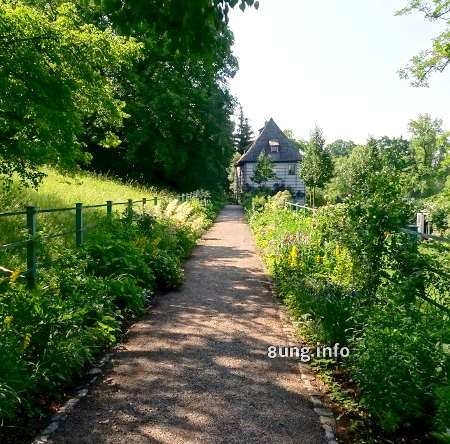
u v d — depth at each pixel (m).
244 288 7.79
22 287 3.86
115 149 33.91
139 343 4.87
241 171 58.09
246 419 3.28
